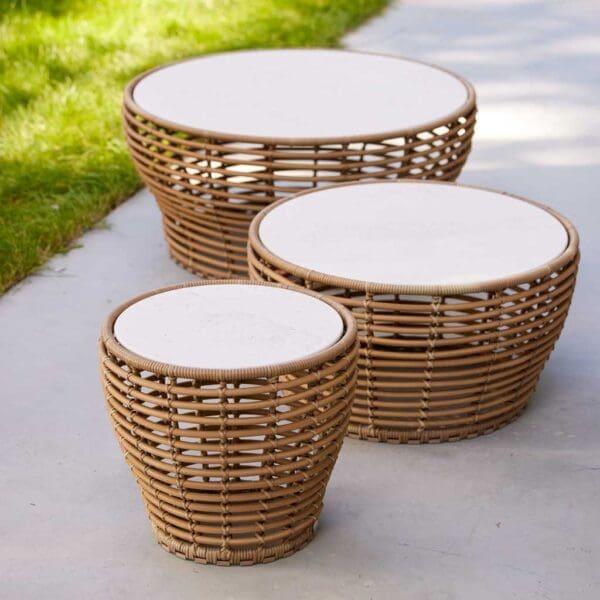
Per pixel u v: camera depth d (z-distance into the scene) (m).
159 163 3.88
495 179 5.05
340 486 2.93
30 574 2.61
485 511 2.84
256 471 2.47
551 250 3.12
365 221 3.31
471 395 3.12
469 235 3.22
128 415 2.49
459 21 7.64
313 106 4.04
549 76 6.54
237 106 4.03
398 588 2.57
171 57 6.50
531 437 3.16
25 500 2.88
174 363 2.44
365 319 2.94
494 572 2.62
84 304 3.93
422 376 3.00
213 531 2.58
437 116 3.90
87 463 3.04
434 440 3.12
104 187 4.82
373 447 3.11
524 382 3.17
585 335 3.74
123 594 2.54
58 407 3.30
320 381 2.52
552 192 4.91
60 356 3.58
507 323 2.97
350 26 7.39
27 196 4.71
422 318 2.91
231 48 6.70
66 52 6.46
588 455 3.08
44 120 5.46
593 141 5.54
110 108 5.64
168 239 4.22
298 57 4.71
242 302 2.75
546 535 2.75
